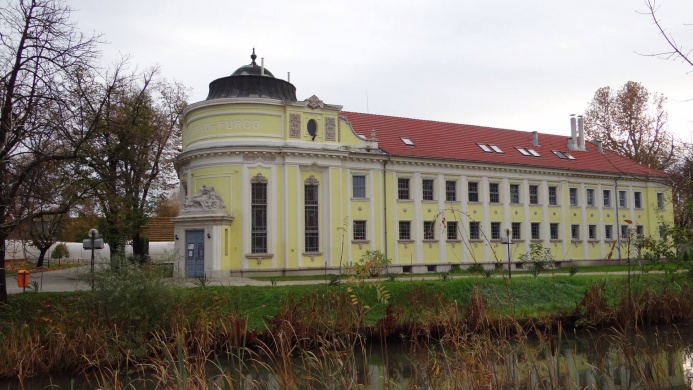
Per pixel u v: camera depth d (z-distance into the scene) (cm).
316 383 1349
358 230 4488
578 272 4044
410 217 4731
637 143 6488
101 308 2205
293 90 4481
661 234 2220
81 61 2438
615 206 6003
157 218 5584
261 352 2158
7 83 2312
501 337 1502
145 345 2119
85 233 4206
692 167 1658
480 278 3020
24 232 2653
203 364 1415
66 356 2073
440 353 1576
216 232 3959
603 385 1565
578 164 5872
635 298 2172
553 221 5550
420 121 5497
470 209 5053
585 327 2647
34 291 2652
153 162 4878
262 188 4131
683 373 1705
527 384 1303
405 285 2806
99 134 2877
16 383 1978
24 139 2362
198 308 2397
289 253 4119
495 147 5544
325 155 4284
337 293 2333
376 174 4594
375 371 1895
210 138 4156
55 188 2527
